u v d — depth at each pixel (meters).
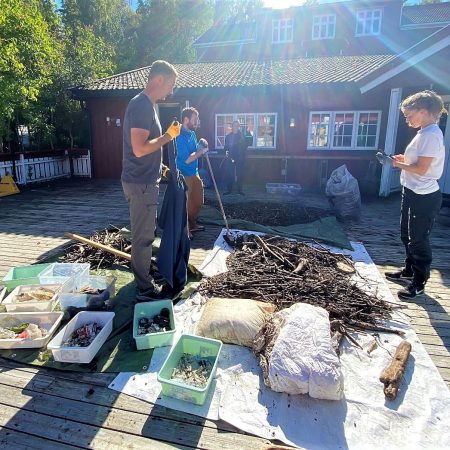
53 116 10.55
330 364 1.94
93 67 11.52
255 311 2.52
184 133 4.35
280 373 1.94
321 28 14.70
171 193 2.91
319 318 2.26
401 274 3.55
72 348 2.18
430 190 2.89
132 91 9.43
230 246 4.34
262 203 6.95
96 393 1.99
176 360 2.16
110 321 2.48
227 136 8.12
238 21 16.34
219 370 2.14
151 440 1.71
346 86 8.12
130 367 2.19
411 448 1.66
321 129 9.10
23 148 10.44
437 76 6.73
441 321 2.77
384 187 7.98
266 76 9.60
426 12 15.36
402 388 2.02
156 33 24.52
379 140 8.79
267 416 1.83
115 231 4.93
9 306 2.62
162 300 2.69
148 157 2.63
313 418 1.82
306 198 7.73
